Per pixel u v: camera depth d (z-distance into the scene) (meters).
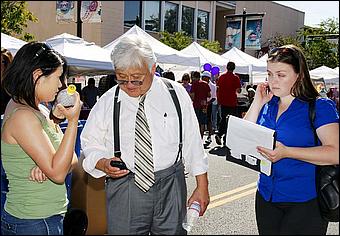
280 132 1.65
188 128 1.74
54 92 1.48
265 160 1.67
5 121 1.47
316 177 1.63
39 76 1.44
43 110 1.59
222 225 2.06
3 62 1.60
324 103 1.62
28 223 1.52
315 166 1.65
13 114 1.44
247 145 1.68
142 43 1.53
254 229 2.03
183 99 1.72
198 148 1.78
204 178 1.80
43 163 1.41
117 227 1.66
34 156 1.42
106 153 1.70
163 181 1.66
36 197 1.52
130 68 1.49
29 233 1.52
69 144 1.43
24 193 1.51
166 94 1.68
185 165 1.83
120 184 1.66
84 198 1.77
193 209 1.76
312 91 1.66
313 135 1.61
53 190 1.56
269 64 1.68
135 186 1.64
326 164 1.57
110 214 1.68
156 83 1.67
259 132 1.63
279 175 1.70
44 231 1.54
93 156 1.67
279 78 1.64
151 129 1.64
